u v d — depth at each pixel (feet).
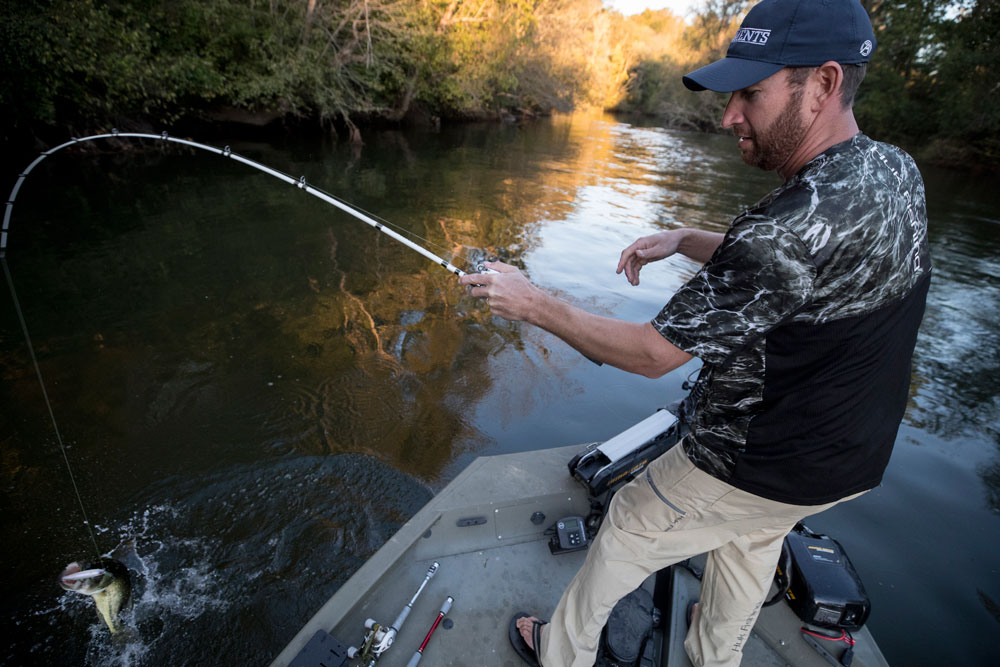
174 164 38.06
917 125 72.33
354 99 51.83
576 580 5.53
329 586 9.10
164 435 12.12
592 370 15.55
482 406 13.74
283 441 12.12
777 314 3.43
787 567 6.94
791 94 3.42
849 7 3.25
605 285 21.15
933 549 10.44
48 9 30.12
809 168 3.34
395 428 12.75
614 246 26.16
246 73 43.06
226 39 42.22
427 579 6.92
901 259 3.37
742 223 3.44
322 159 44.50
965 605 9.30
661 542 4.96
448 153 52.85
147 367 14.44
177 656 8.04
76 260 20.95
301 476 11.20
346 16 45.57
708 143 79.51
